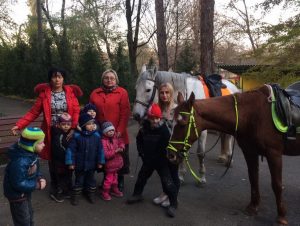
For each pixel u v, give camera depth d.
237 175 5.97
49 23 21.08
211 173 6.08
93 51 14.43
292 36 9.50
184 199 4.81
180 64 15.87
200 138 5.15
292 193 5.11
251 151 4.12
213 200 4.79
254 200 4.31
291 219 4.19
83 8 21.72
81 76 14.27
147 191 5.09
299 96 4.21
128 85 13.81
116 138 4.71
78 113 4.71
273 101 3.85
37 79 16.41
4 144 6.17
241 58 10.86
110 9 21.70
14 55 18.88
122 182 5.04
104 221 4.14
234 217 4.25
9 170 3.21
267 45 9.88
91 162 4.51
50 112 4.61
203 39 10.98
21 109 13.84
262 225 4.03
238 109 3.89
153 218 4.22
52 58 16.08
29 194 3.33
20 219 3.27
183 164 5.38
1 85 19.58
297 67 9.59
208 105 3.85
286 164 6.71
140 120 4.73
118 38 21.53
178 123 3.73
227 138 6.55
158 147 4.24
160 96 4.32
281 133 3.82
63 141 4.55
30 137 3.17
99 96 4.83
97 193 5.00
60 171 4.67
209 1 10.82
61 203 4.65
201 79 5.47
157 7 12.98
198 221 4.14
